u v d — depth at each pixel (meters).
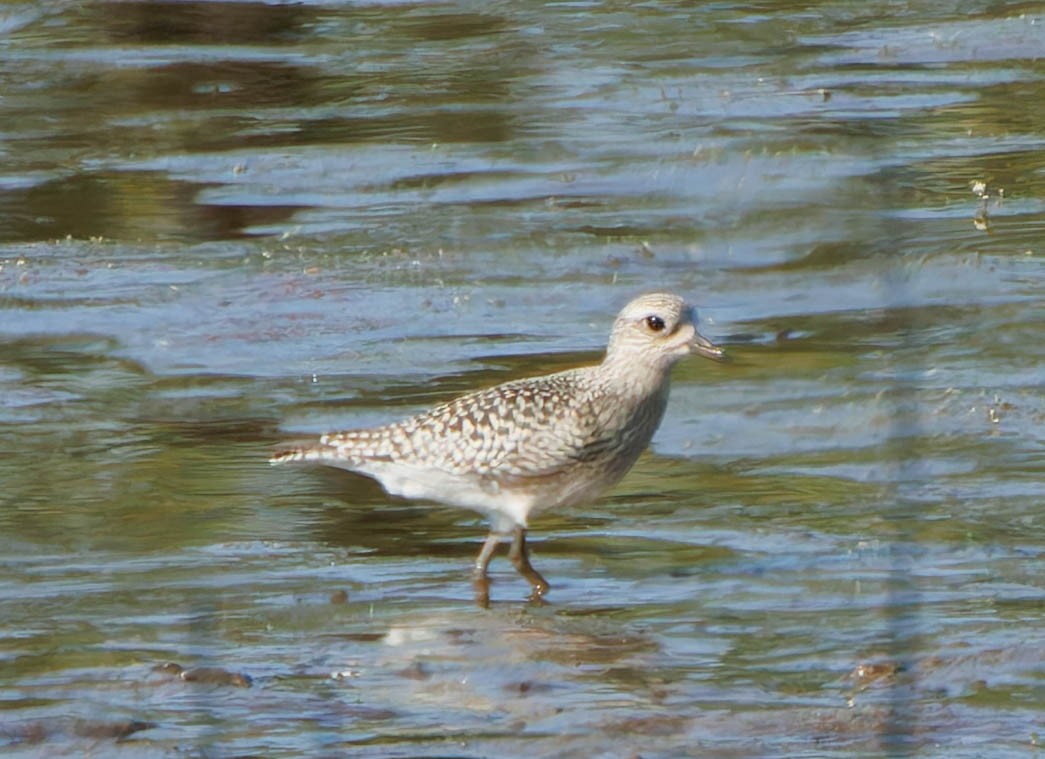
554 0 33.34
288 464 13.49
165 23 31.73
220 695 10.64
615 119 25.81
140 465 14.66
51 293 19.27
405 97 27.38
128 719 10.30
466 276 19.70
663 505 13.74
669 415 15.52
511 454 12.66
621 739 9.96
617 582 12.41
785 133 24.61
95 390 16.50
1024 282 18.59
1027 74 27.31
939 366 16.42
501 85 27.91
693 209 21.72
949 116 25.28
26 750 9.95
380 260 20.22
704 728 10.09
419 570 12.68
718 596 12.05
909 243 19.94
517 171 23.61
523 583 12.45
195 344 17.73
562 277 19.56
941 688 10.52
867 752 9.74
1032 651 10.94
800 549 12.80
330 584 12.39
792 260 19.86
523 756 9.81
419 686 10.76
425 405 16.02
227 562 12.74
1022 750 9.72
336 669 11.02
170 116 26.48
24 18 32.03
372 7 33.16
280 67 29.12
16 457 14.86
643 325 12.93
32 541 13.09
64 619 11.78
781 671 10.84
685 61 28.98
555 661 11.09
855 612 11.67
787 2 32.62
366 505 13.88
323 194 22.92
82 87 28.05
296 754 9.84
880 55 28.80
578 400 12.78
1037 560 12.42
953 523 13.11
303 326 18.19
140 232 21.47
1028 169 22.70
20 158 24.52
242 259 20.38
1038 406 15.32
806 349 17.11
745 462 14.52
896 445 14.63
